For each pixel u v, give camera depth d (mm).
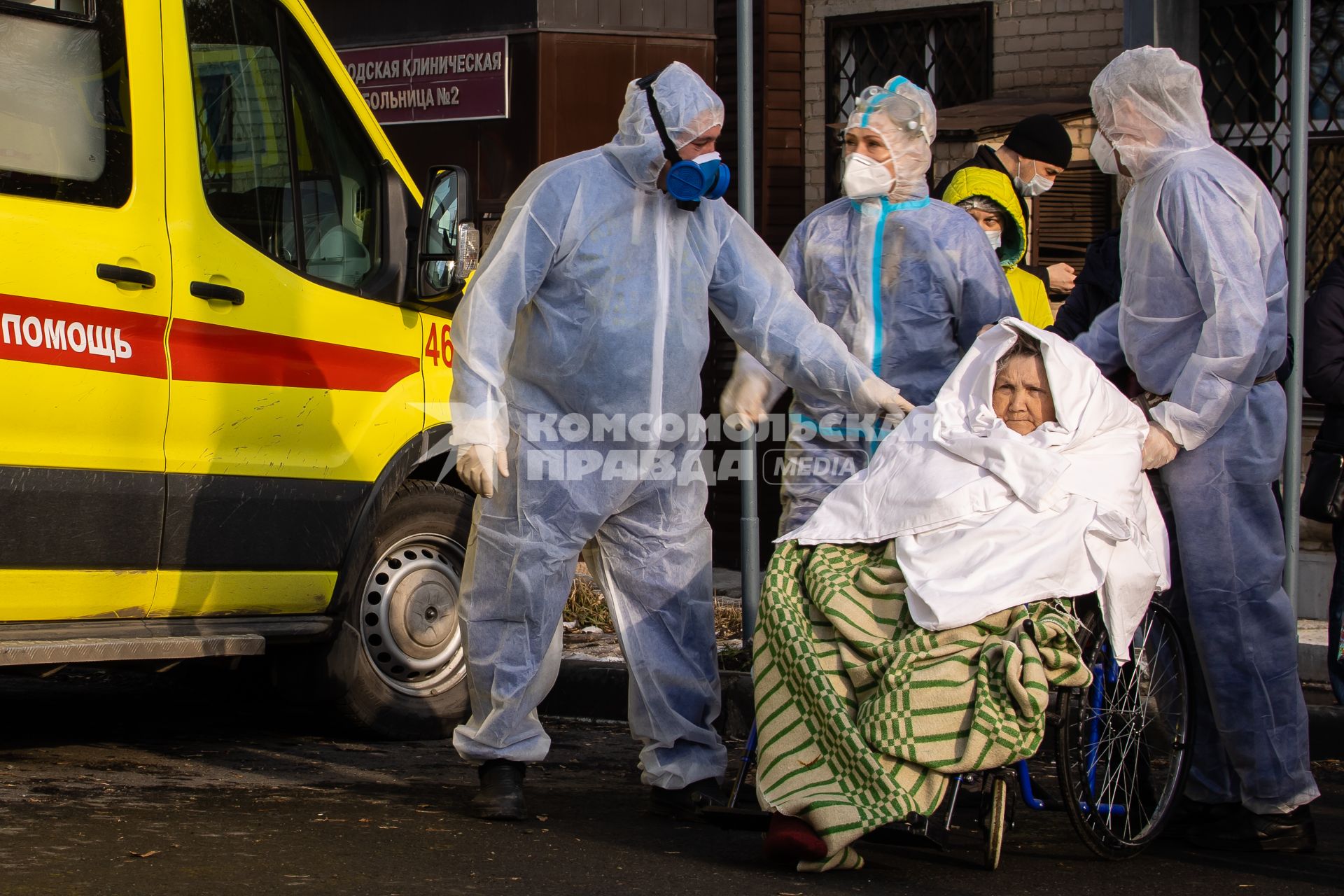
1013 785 5945
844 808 4801
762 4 11250
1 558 5621
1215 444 5430
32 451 5676
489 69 11156
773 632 5012
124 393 5910
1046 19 10617
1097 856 5348
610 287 5410
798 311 5672
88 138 5859
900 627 4941
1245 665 5461
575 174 5418
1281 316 5465
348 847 5035
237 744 6969
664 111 5352
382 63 11578
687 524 5699
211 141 6301
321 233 6742
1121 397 5262
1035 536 4922
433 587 7246
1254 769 5480
